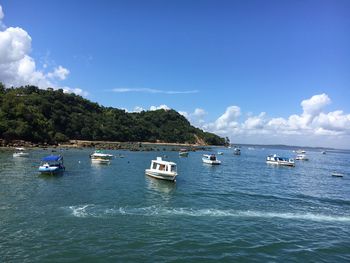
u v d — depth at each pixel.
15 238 24.47
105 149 141.25
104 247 23.41
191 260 21.81
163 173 56.75
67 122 181.25
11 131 125.06
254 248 24.64
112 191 44.53
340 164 136.50
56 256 21.50
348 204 43.88
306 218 34.66
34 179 51.84
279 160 113.25
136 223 29.69
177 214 33.62
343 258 23.48
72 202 36.72
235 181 61.84
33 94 190.88
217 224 30.61
